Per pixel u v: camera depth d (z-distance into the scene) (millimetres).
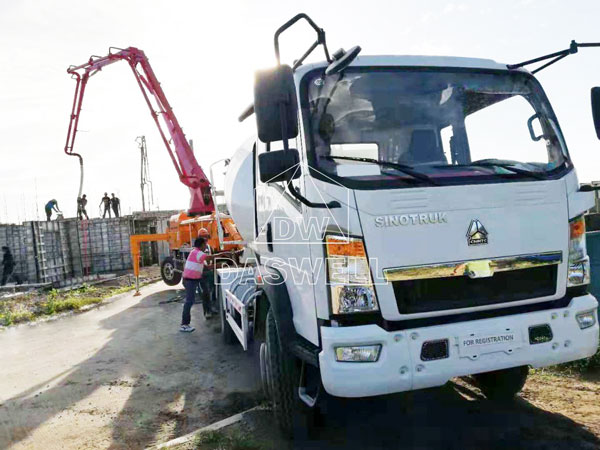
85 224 22156
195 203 12539
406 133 3275
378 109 3256
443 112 3375
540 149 3346
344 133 3129
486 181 2998
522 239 3012
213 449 3611
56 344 7730
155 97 12953
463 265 2896
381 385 2768
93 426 4352
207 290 8914
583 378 4395
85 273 21906
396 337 2803
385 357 2777
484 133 3439
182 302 11219
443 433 3637
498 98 3492
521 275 3043
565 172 3207
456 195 2914
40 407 4922
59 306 10977
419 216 2848
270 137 2789
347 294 2816
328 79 3217
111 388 5383
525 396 4152
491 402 4121
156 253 23922
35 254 17734
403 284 2840
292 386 3617
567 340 3074
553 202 3107
